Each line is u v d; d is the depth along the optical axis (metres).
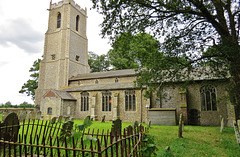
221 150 8.03
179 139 10.27
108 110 27.64
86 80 33.91
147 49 12.40
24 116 20.05
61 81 35.56
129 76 29.94
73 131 4.25
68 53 36.47
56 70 37.19
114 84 29.84
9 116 6.26
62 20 38.62
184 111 21.80
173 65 12.52
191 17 12.04
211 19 11.12
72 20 39.28
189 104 22.73
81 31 42.53
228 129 15.72
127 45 12.84
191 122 22.28
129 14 11.28
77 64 39.12
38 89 37.53
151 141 4.91
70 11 38.81
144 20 11.79
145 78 13.00
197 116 22.12
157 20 11.90
